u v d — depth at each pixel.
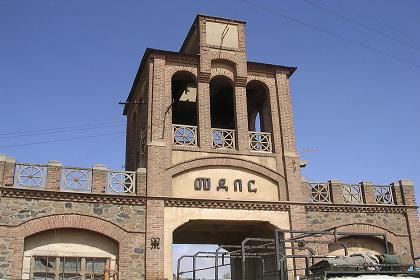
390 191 24.03
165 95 22.64
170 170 21.28
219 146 22.77
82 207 19.55
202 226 23.88
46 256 18.88
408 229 23.48
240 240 26.25
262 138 23.69
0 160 18.95
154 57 23.11
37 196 19.06
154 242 19.83
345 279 12.51
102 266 19.47
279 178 22.75
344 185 23.42
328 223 22.55
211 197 21.52
